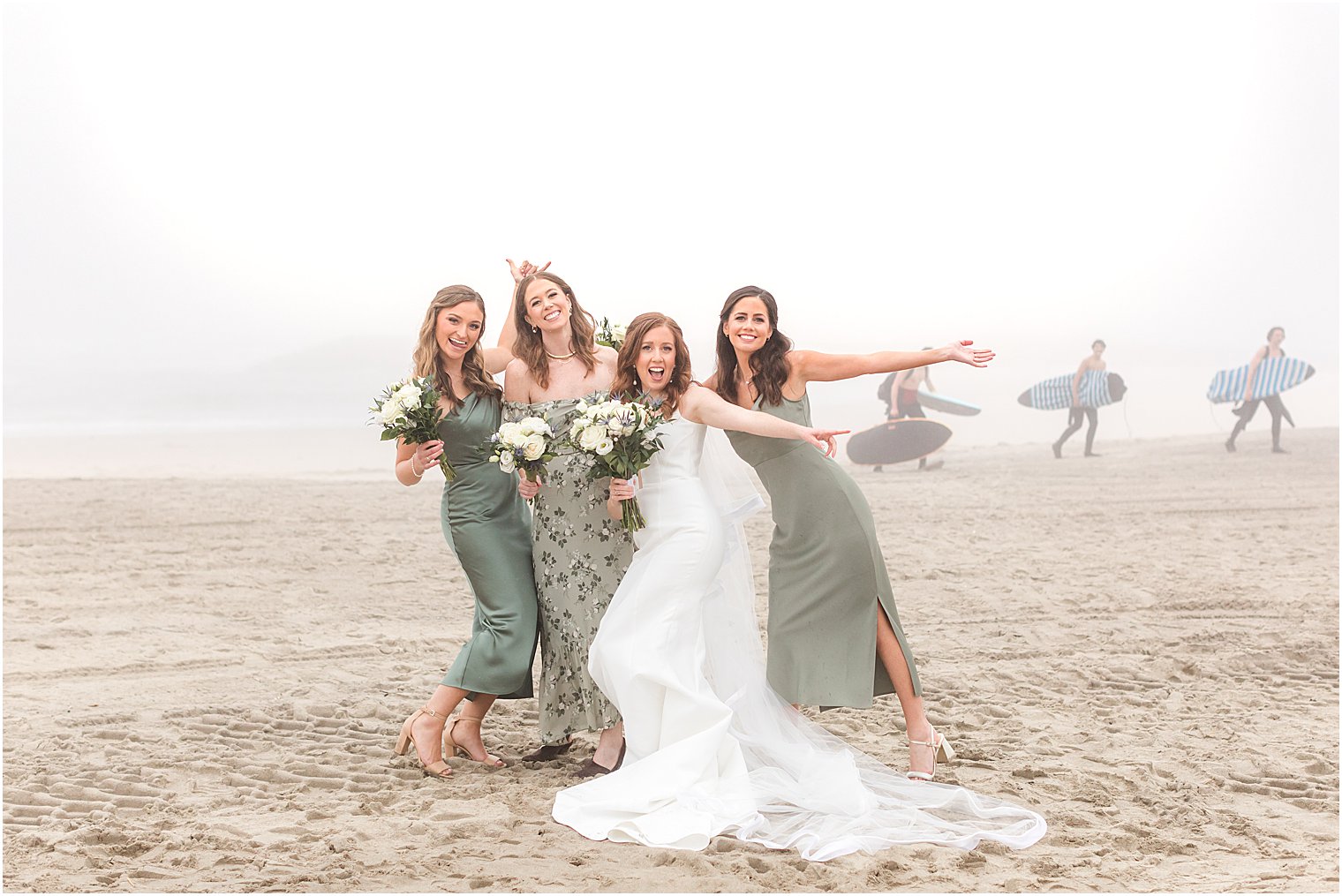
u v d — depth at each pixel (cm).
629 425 446
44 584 900
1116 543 1062
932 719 561
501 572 489
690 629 460
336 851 385
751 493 487
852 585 465
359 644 727
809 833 402
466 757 507
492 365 501
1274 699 595
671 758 432
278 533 1134
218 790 457
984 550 1033
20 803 439
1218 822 419
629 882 358
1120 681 631
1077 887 355
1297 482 1434
